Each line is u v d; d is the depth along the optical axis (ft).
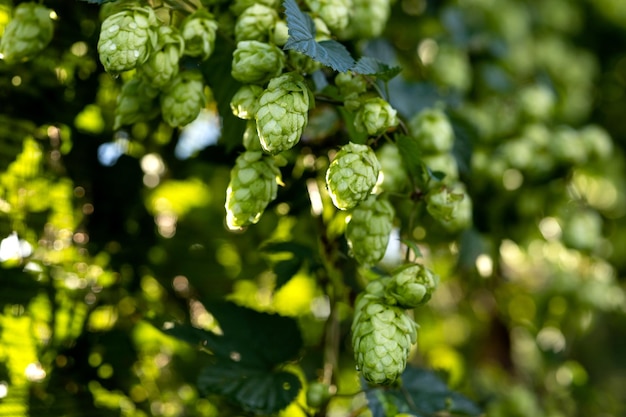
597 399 3.02
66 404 2.22
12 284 2.19
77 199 2.32
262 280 2.71
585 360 3.91
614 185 3.49
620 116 3.94
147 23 1.84
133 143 2.42
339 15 2.05
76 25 2.19
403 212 2.32
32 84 2.21
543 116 2.86
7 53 2.02
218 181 2.66
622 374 3.91
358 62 1.85
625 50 4.01
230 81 2.08
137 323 2.42
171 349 2.47
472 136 2.53
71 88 2.26
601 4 3.97
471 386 2.88
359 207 1.96
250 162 1.89
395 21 2.76
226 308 2.22
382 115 1.90
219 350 2.17
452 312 3.24
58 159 2.29
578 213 2.83
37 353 2.21
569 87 3.60
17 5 2.10
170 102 1.95
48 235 2.27
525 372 3.18
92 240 2.35
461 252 2.53
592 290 2.90
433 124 2.28
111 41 1.81
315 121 2.22
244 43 1.88
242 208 1.87
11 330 2.18
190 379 2.43
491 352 3.14
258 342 2.20
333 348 2.24
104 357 2.30
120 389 2.31
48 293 2.24
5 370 2.16
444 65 2.77
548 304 2.94
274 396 2.11
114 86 2.33
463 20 2.89
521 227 2.81
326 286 2.27
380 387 2.11
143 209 2.44
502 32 3.21
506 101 2.87
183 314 2.52
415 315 3.16
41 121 2.24
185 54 1.97
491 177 2.70
